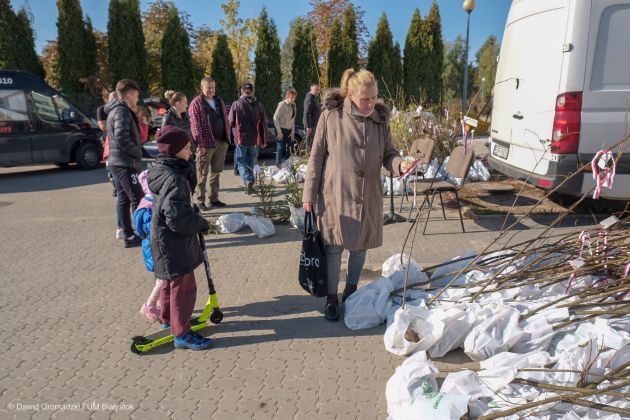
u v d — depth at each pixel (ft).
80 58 67.56
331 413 8.73
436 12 70.33
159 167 10.22
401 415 8.00
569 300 11.31
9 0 63.41
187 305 10.93
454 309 10.75
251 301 13.48
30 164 37.27
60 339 11.60
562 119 17.87
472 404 8.04
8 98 35.96
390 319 11.37
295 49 71.00
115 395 9.40
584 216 20.38
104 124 23.98
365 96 11.15
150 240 10.68
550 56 18.58
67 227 21.94
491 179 27.45
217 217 22.30
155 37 86.99
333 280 12.16
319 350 10.86
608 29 17.33
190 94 71.61
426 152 19.77
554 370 8.42
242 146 27.02
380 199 12.03
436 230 19.22
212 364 10.43
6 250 18.69
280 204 22.77
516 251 13.70
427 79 71.00
